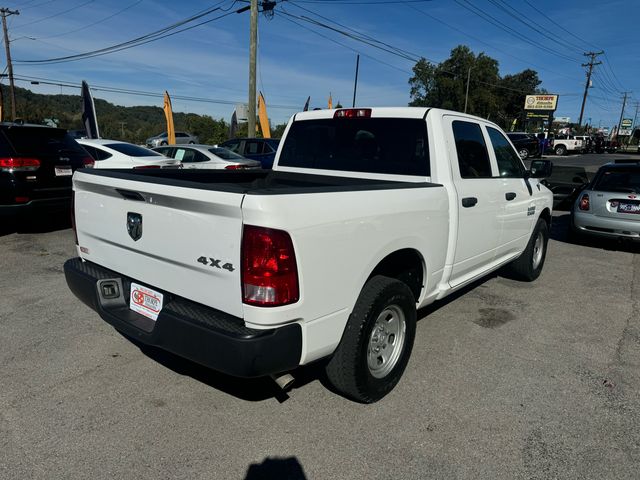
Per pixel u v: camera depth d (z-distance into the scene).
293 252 2.25
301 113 4.47
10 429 2.65
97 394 3.04
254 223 2.16
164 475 2.34
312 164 4.36
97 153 9.48
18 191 6.79
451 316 4.62
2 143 6.75
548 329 4.37
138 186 2.64
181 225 2.47
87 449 2.51
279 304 2.24
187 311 2.47
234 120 23.53
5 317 4.23
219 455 2.50
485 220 4.17
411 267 3.36
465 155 3.95
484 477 2.39
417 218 3.14
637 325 4.54
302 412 2.91
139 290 2.89
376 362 3.05
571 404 3.09
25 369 3.32
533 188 5.31
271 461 2.46
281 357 2.31
